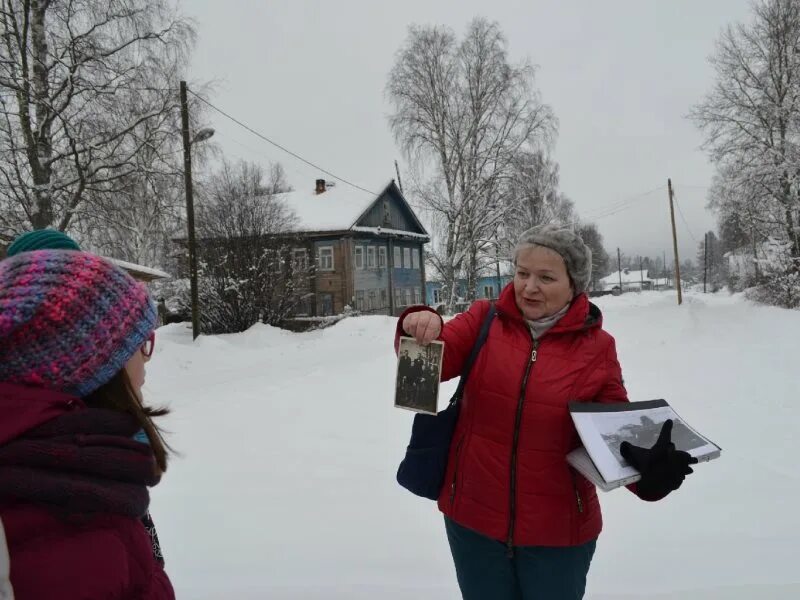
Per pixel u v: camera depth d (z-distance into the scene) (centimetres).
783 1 2434
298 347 1664
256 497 391
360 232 3450
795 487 404
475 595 189
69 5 1602
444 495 195
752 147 2508
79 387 99
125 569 93
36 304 92
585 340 189
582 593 186
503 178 3192
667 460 156
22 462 87
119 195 1798
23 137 1593
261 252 2278
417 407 184
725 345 1117
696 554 306
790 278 2452
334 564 296
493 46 3133
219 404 745
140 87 1736
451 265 3225
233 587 274
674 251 3525
